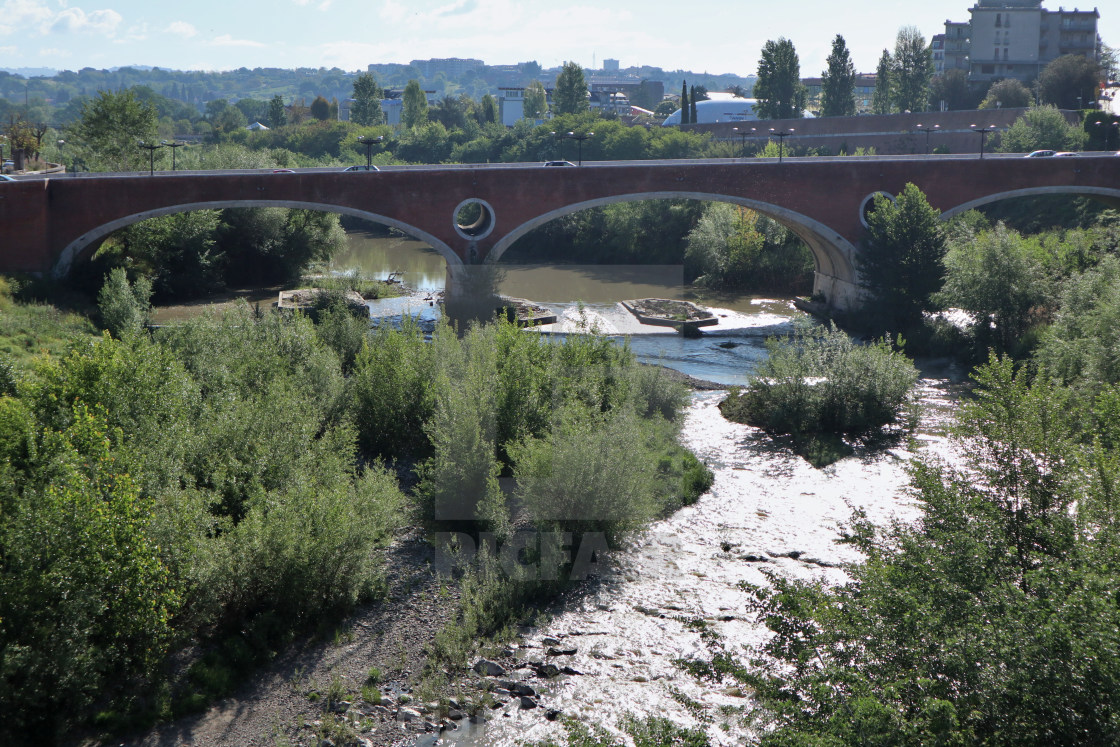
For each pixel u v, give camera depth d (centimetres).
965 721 805
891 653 880
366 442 2205
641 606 1583
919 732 766
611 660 1411
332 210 4334
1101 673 770
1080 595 831
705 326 4100
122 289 3684
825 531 1945
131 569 1274
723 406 2912
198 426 1842
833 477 2292
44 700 1179
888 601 912
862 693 817
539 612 1540
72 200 4119
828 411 2658
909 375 2708
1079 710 775
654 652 1438
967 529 1038
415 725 1238
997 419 1166
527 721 1248
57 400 1739
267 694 1309
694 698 1301
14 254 4028
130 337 2114
